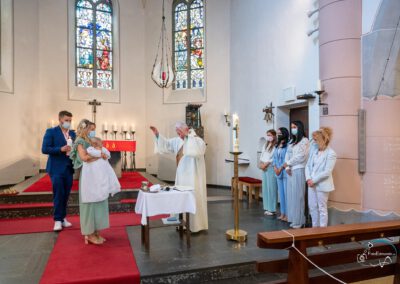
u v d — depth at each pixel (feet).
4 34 26.37
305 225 16.06
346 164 14.10
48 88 29.66
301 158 15.33
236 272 10.95
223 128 30.12
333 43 14.29
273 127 22.39
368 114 13.75
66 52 30.68
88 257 11.24
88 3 32.14
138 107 33.50
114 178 13.19
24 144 27.37
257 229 15.55
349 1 13.88
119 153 25.64
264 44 23.57
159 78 25.68
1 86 25.52
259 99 24.40
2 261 11.13
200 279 10.52
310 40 18.26
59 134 14.61
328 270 10.98
